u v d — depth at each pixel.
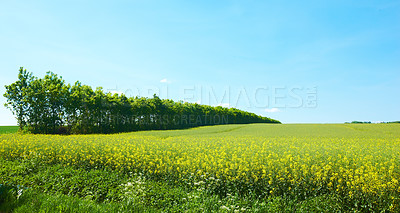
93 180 9.30
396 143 17.47
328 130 41.53
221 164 9.48
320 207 7.05
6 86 40.44
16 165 11.72
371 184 7.24
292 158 9.67
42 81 43.25
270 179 8.33
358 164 9.30
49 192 8.48
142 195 7.61
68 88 44.81
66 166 11.86
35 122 41.28
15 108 41.00
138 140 19.03
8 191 6.59
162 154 12.45
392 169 8.19
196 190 8.27
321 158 10.21
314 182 7.95
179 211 6.92
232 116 88.12
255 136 28.83
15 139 18.81
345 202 7.25
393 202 6.78
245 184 8.43
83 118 43.84
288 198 7.55
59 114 43.47
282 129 46.06
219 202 7.22
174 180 9.49
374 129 41.44
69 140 18.38
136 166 10.89
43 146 14.93
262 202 7.32
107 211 6.41
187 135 32.22
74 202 6.73
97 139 19.78
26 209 5.89
